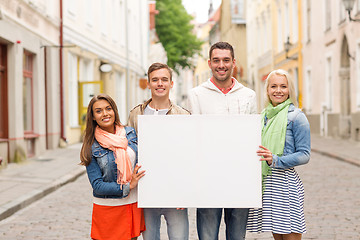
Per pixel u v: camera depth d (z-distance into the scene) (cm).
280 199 374
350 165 1202
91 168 365
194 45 4875
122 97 2814
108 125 366
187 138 347
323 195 809
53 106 1576
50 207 739
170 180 347
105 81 2347
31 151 1351
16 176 983
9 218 667
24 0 1252
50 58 1561
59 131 1639
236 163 346
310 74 2394
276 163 359
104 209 371
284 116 377
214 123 346
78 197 819
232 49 393
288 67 2816
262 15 3578
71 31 1775
